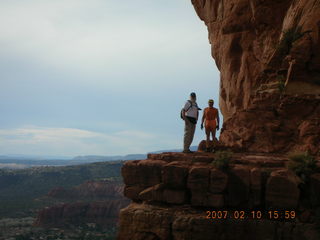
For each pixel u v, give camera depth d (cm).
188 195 1050
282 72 1600
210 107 1368
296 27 1675
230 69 2466
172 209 1032
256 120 1425
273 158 1113
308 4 1655
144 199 1089
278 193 976
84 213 15062
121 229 1052
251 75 2247
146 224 1020
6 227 13650
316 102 1362
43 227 13825
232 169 1027
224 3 2488
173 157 1170
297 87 1477
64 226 14038
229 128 1530
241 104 2353
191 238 964
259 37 2223
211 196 1006
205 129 1369
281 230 944
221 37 2542
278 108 1407
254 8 2175
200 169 1028
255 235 959
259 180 998
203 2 3061
